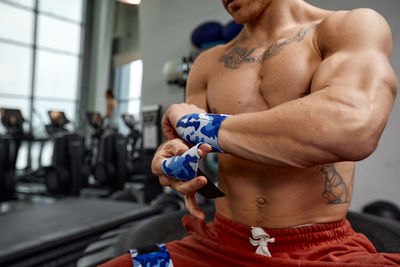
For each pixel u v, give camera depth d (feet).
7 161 13.12
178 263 2.05
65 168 13.57
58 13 31.07
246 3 2.29
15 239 5.22
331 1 8.38
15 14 27.68
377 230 3.89
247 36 2.54
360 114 1.33
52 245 5.23
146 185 11.42
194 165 1.52
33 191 15.19
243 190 2.17
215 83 2.48
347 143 1.33
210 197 1.74
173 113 2.04
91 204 8.27
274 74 2.08
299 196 1.99
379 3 7.78
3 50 27.14
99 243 4.27
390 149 7.90
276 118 1.47
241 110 2.23
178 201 8.79
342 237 2.08
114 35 33.63
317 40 2.00
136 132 19.45
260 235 1.94
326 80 1.60
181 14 11.91
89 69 33.71
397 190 7.82
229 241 2.20
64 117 17.12
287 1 2.31
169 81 11.14
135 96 32.86
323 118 1.36
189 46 11.66
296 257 1.90
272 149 1.47
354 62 1.52
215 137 1.66
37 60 29.55
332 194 2.03
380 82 1.44
